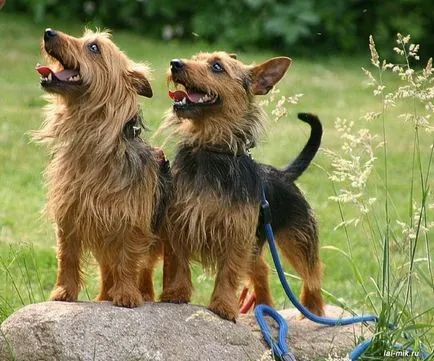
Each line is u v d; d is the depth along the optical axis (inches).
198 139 280.7
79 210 261.4
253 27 796.0
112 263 266.1
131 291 264.5
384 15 815.7
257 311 288.7
